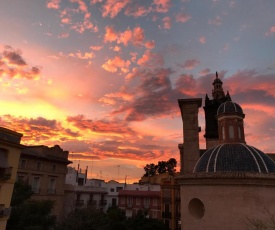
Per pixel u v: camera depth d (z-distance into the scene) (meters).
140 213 43.06
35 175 37.00
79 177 62.56
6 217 23.30
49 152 40.50
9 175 23.86
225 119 17.27
